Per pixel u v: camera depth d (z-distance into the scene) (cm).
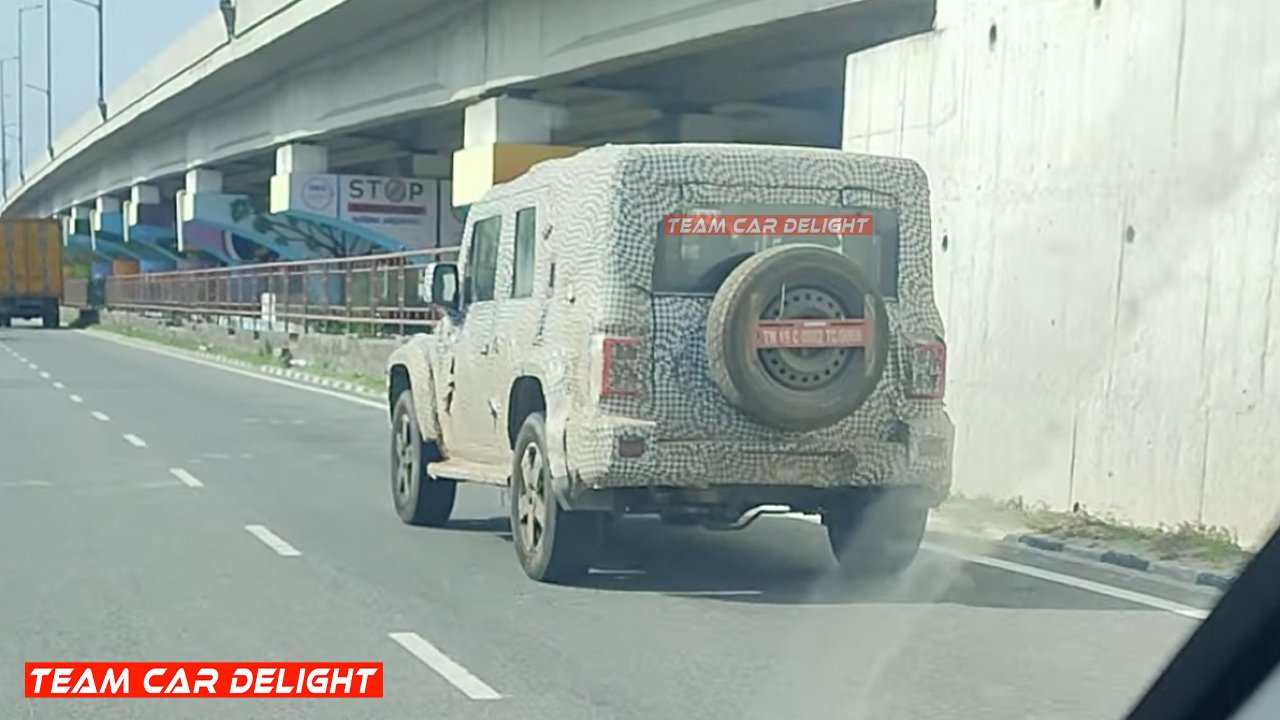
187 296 5941
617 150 1001
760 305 972
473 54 3153
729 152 1005
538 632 920
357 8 3275
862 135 1605
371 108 3781
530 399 1093
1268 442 1121
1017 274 1373
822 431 992
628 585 1060
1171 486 1207
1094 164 1290
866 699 773
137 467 1772
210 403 2797
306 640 901
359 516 1394
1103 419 1275
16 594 1027
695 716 748
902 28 2266
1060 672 823
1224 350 1163
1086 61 1301
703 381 984
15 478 1656
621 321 978
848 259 994
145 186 6956
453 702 773
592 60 2667
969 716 742
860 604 1000
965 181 1442
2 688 802
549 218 1074
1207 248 1180
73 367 3956
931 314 1029
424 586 1058
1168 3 1219
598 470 971
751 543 1242
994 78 1408
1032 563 1151
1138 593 1034
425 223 4731
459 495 1533
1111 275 1271
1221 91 1172
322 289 4097
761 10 2219
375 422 2433
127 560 1156
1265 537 1061
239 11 4075
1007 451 1383
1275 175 1126
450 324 1260
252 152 4994
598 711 756
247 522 1352
